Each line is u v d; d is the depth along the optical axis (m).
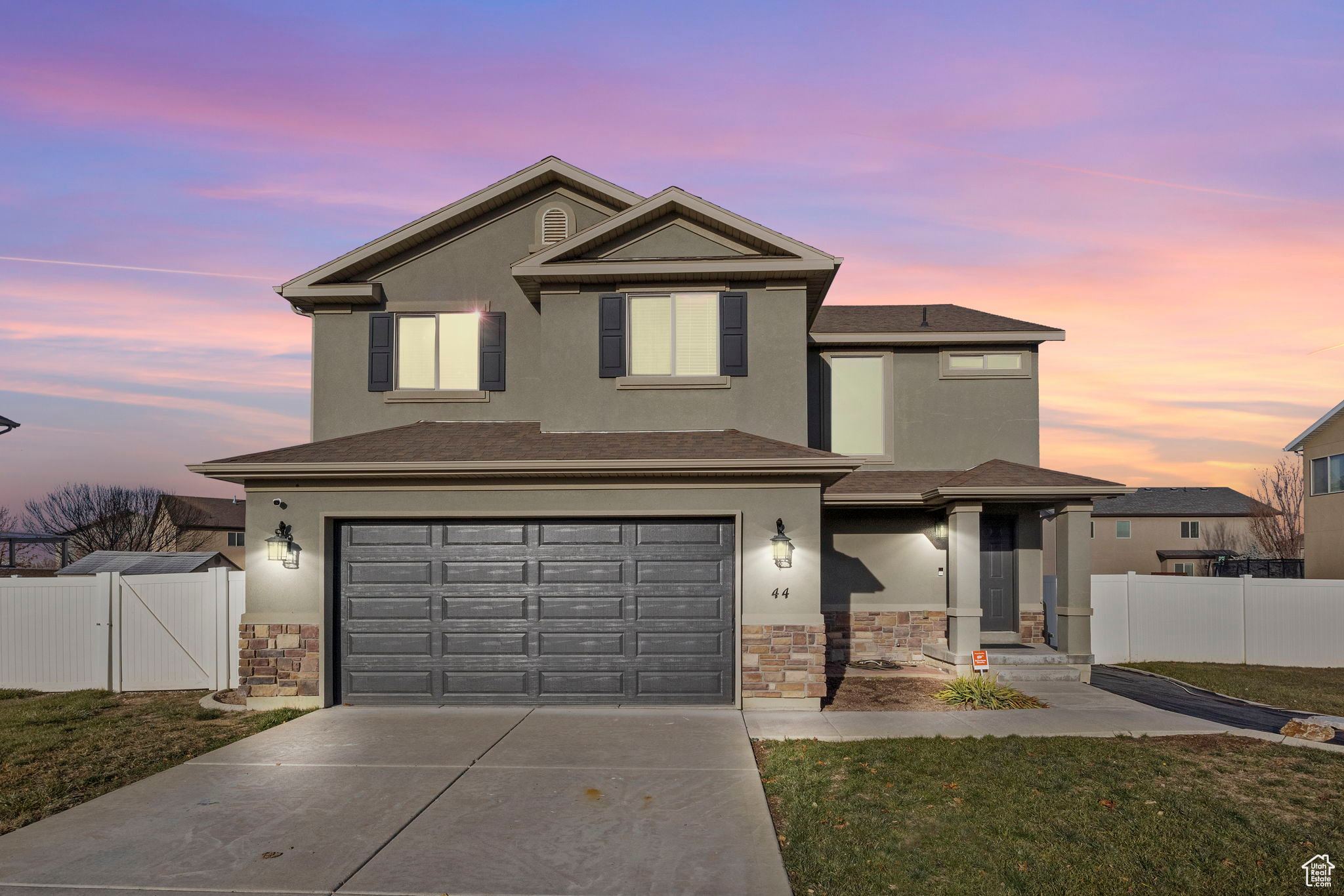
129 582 13.59
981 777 8.07
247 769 8.54
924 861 6.17
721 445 12.13
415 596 11.70
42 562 50.25
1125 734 9.73
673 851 6.40
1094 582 16.98
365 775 8.34
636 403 13.36
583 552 11.62
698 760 8.80
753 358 13.30
